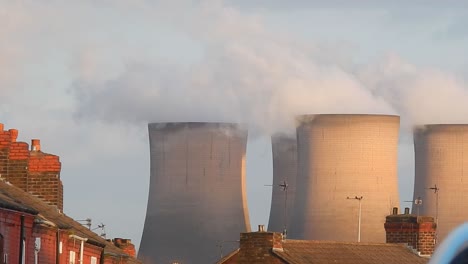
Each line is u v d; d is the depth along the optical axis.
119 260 100.00
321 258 119.12
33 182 93.88
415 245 140.12
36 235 68.31
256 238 114.81
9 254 61.84
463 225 26.19
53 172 94.50
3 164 89.44
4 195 71.06
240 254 115.38
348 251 123.50
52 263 73.19
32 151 95.44
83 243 82.94
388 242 141.50
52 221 74.81
